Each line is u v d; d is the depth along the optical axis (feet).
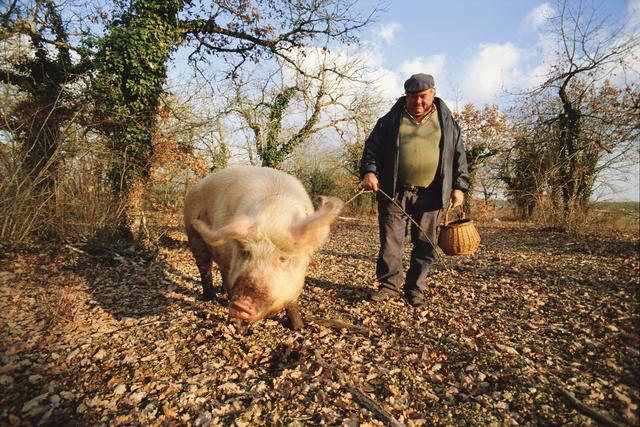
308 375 8.91
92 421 7.36
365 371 9.12
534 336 10.62
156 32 26.30
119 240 22.77
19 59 23.90
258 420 7.39
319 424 7.29
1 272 16.88
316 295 14.79
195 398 8.05
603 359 8.95
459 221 14.12
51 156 21.35
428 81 12.03
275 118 50.34
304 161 69.97
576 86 43.73
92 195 22.48
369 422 7.32
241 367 9.34
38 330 11.12
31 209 20.49
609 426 6.75
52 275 17.06
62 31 26.40
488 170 62.13
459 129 13.33
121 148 24.79
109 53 24.53
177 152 28.84
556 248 28.60
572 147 41.04
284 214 9.07
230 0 33.68
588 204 38.91
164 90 27.84
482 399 7.89
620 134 35.06
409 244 29.45
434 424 7.30
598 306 12.69
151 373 8.95
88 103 24.23
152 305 13.57
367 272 19.08
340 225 51.90
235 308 8.50
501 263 21.31
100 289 15.40
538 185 43.80
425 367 9.25
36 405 7.73
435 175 12.98
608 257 23.47
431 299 14.20
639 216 39.06
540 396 7.81
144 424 7.29
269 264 8.72
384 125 13.50
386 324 11.84
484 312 12.73
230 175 12.18
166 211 31.30
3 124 20.30
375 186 13.07
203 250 13.64
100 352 9.80
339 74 47.21
